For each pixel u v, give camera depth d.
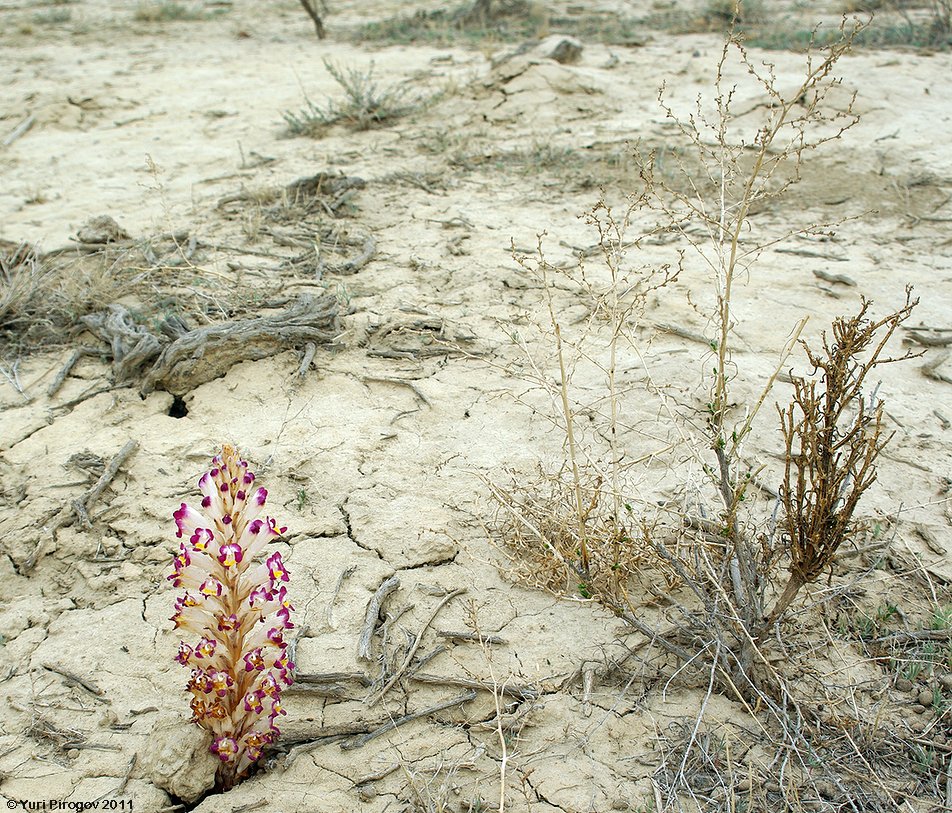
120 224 7.47
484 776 3.19
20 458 4.79
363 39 13.44
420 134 9.33
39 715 3.44
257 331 5.40
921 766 3.17
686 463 4.60
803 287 6.32
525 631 3.74
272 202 7.73
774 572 3.92
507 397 5.17
